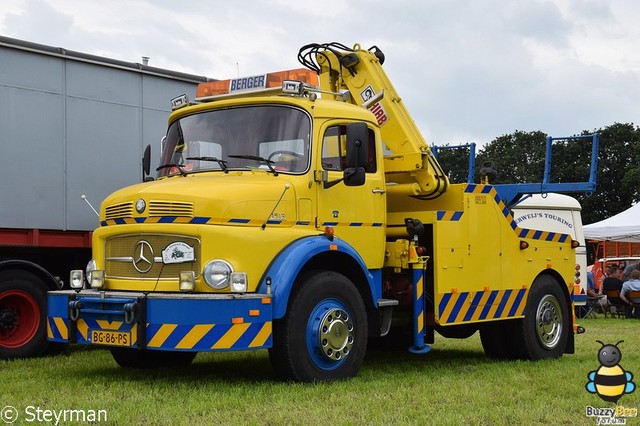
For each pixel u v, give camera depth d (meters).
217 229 6.57
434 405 6.17
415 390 6.80
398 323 8.45
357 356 7.30
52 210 9.42
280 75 7.64
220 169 7.44
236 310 6.39
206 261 6.57
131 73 10.27
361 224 7.71
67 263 9.99
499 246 9.04
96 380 7.30
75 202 9.64
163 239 6.79
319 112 7.45
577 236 17.67
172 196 6.76
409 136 8.79
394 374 7.84
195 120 7.88
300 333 6.84
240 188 6.83
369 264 7.80
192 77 10.94
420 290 8.12
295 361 6.79
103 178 9.91
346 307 7.24
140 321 6.55
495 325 9.39
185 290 6.55
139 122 10.31
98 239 7.27
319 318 6.97
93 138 9.84
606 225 21.25
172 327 6.43
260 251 6.71
